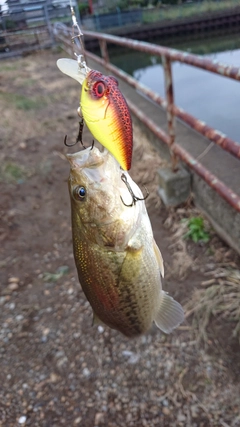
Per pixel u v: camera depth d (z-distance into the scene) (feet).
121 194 0.67
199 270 1.77
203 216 2.06
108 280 0.72
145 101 3.43
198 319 1.54
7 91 4.98
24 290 1.81
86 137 3.34
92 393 1.35
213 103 4.09
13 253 2.06
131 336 0.84
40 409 1.33
